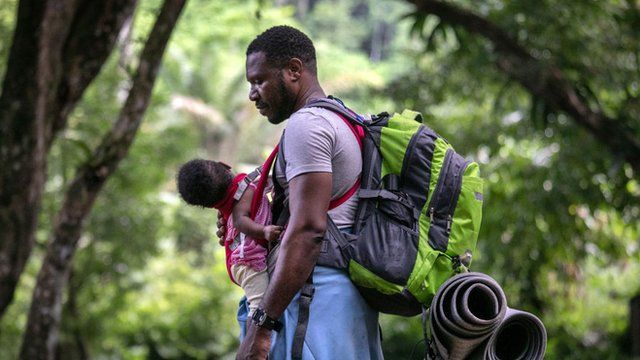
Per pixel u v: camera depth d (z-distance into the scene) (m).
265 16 33.44
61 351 22.20
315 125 3.65
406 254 3.67
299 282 3.57
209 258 31.27
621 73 14.47
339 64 50.31
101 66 9.26
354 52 65.19
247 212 4.06
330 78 39.88
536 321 3.63
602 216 19.16
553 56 14.05
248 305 4.07
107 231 21.61
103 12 9.05
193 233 27.45
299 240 3.56
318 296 3.71
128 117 9.15
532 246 17.69
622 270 23.19
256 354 3.60
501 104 17.56
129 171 21.72
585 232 18.03
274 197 3.94
